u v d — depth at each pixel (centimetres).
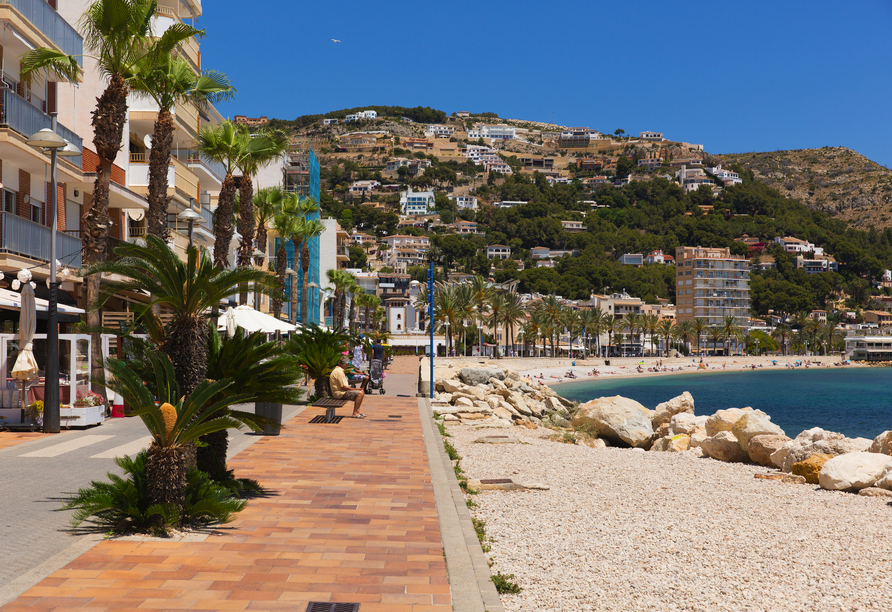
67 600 554
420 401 2659
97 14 1777
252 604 555
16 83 2311
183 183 3378
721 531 948
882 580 743
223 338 974
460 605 567
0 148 2025
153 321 909
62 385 1619
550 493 1169
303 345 2317
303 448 1417
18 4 2130
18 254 2003
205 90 2184
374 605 562
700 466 1639
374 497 970
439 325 12375
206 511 780
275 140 2777
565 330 17162
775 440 1717
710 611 640
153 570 632
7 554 670
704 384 10444
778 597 683
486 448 1727
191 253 873
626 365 14762
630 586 698
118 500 761
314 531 782
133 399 755
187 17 4038
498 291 14025
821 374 14762
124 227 2945
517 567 744
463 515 889
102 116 1794
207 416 817
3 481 1005
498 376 3822
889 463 1345
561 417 2962
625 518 1007
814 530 972
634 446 2264
